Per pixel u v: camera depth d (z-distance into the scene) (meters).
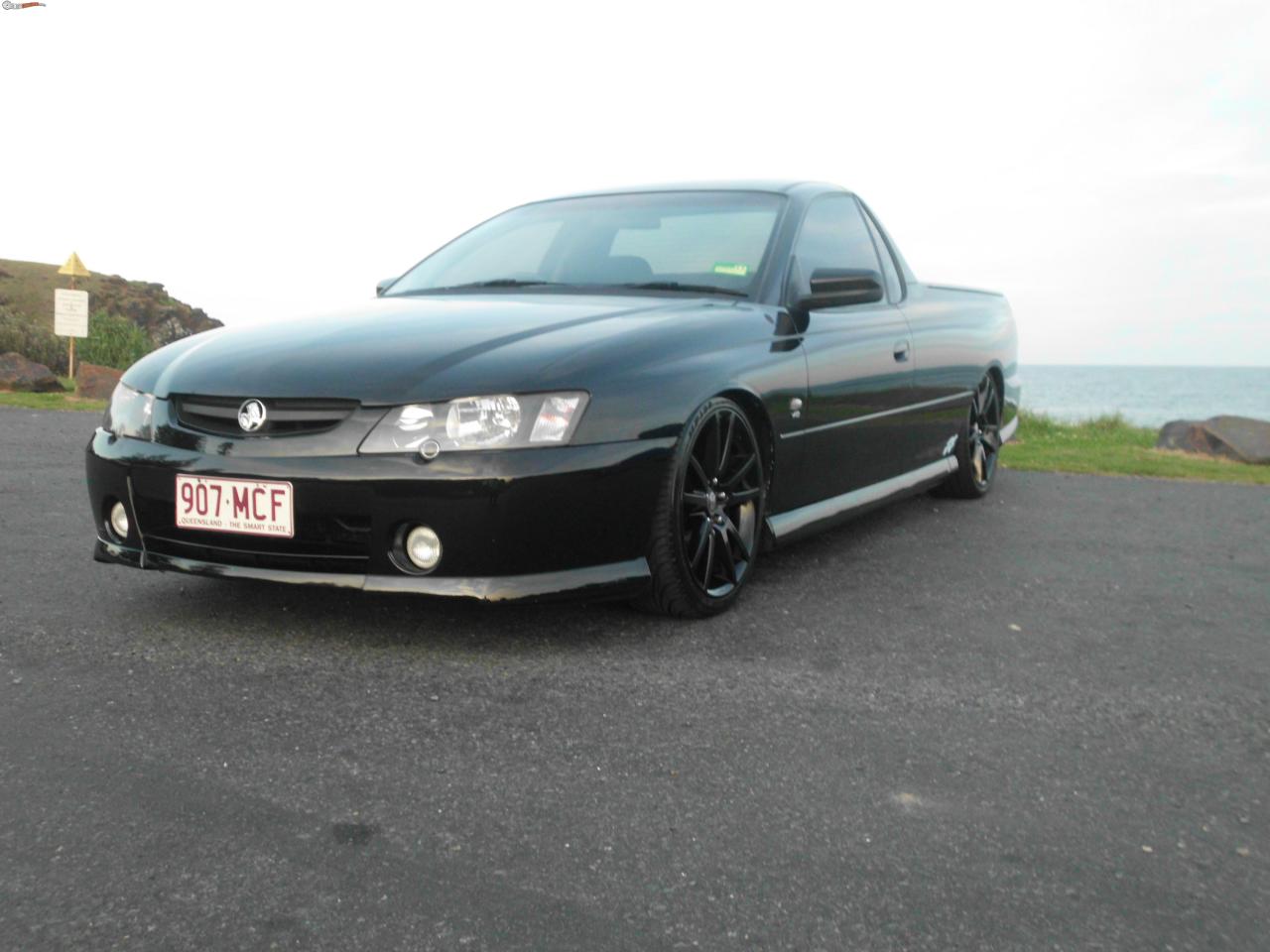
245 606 2.94
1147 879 1.67
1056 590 3.47
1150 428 10.05
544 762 2.01
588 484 2.56
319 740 2.07
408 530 2.51
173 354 2.95
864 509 3.88
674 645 2.73
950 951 1.46
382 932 1.45
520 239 3.85
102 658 2.49
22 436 6.71
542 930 1.47
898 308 4.20
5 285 52.62
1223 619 3.19
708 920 1.51
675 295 3.36
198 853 1.64
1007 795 1.95
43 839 1.66
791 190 3.89
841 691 2.45
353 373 2.59
